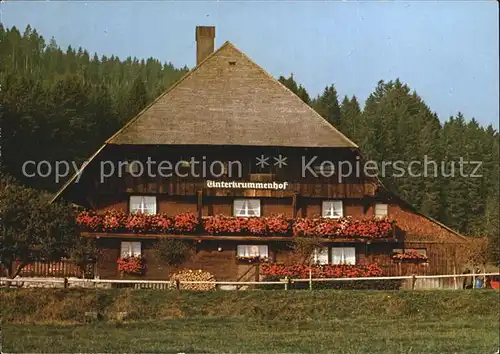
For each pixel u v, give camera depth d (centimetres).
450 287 4156
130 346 2802
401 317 3453
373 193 4356
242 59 4716
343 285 4053
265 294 3559
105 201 4291
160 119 4362
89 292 3453
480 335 3097
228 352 2720
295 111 4484
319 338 3000
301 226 4200
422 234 4334
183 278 4038
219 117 4409
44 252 3803
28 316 3262
